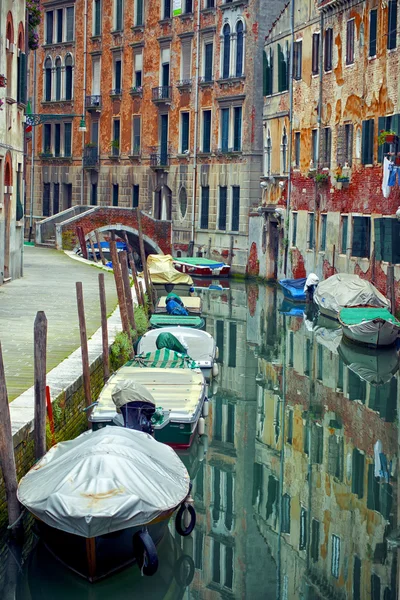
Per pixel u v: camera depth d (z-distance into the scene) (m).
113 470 11.91
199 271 47.50
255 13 46.94
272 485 16.39
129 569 12.07
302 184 42.16
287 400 22.00
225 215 49.91
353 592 12.55
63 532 11.60
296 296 38.25
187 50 52.25
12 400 15.02
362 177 35.41
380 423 20.23
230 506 15.47
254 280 47.34
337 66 37.97
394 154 30.67
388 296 31.80
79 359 18.67
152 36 54.69
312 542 14.12
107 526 11.19
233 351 27.81
